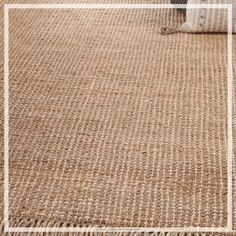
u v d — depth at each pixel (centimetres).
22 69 110
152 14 138
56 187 79
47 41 123
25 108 97
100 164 83
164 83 105
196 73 108
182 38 124
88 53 117
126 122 93
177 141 88
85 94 102
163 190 78
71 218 73
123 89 103
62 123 93
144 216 74
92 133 90
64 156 85
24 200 76
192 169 82
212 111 96
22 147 87
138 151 86
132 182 80
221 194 77
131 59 114
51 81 106
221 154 85
